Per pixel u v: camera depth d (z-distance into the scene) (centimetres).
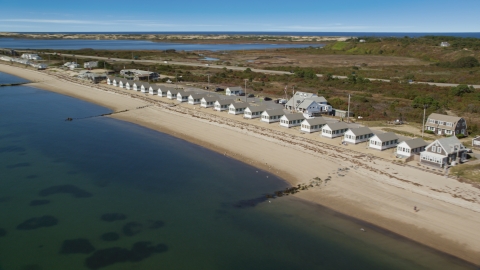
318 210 5238
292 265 4050
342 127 8494
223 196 5709
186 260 4116
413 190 5678
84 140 8469
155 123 9950
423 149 7231
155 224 4878
